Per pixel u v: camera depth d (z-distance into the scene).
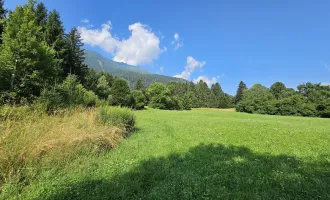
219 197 3.82
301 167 5.75
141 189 4.12
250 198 3.81
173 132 13.23
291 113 56.41
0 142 4.58
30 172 4.48
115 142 8.23
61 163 5.25
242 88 110.62
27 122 6.48
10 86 16.36
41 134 5.71
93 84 46.50
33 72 17.45
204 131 13.88
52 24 36.06
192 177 4.83
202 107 102.88
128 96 52.84
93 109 10.66
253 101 66.19
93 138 6.83
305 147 8.88
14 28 17.69
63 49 35.75
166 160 6.34
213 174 5.12
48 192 3.87
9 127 5.47
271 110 59.94
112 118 10.10
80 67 42.94
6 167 4.29
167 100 71.44
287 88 87.06
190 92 102.75
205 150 7.98
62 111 9.23
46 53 19.34
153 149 7.92
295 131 15.02
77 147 6.06
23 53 17.28
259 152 7.77
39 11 34.88
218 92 121.69
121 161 6.08
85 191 3.94
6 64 16.25
